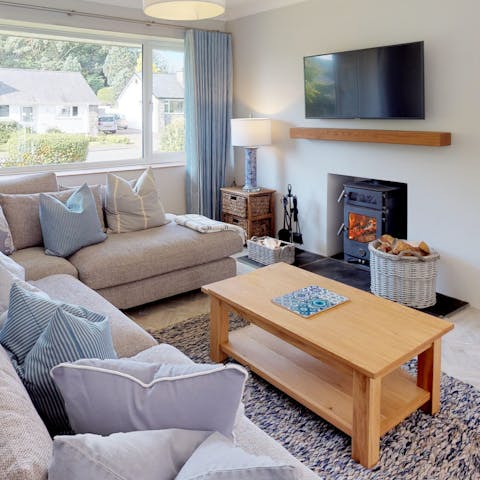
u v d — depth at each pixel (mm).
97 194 3619
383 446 1974
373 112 3682
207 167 5031
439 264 3502
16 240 3186
